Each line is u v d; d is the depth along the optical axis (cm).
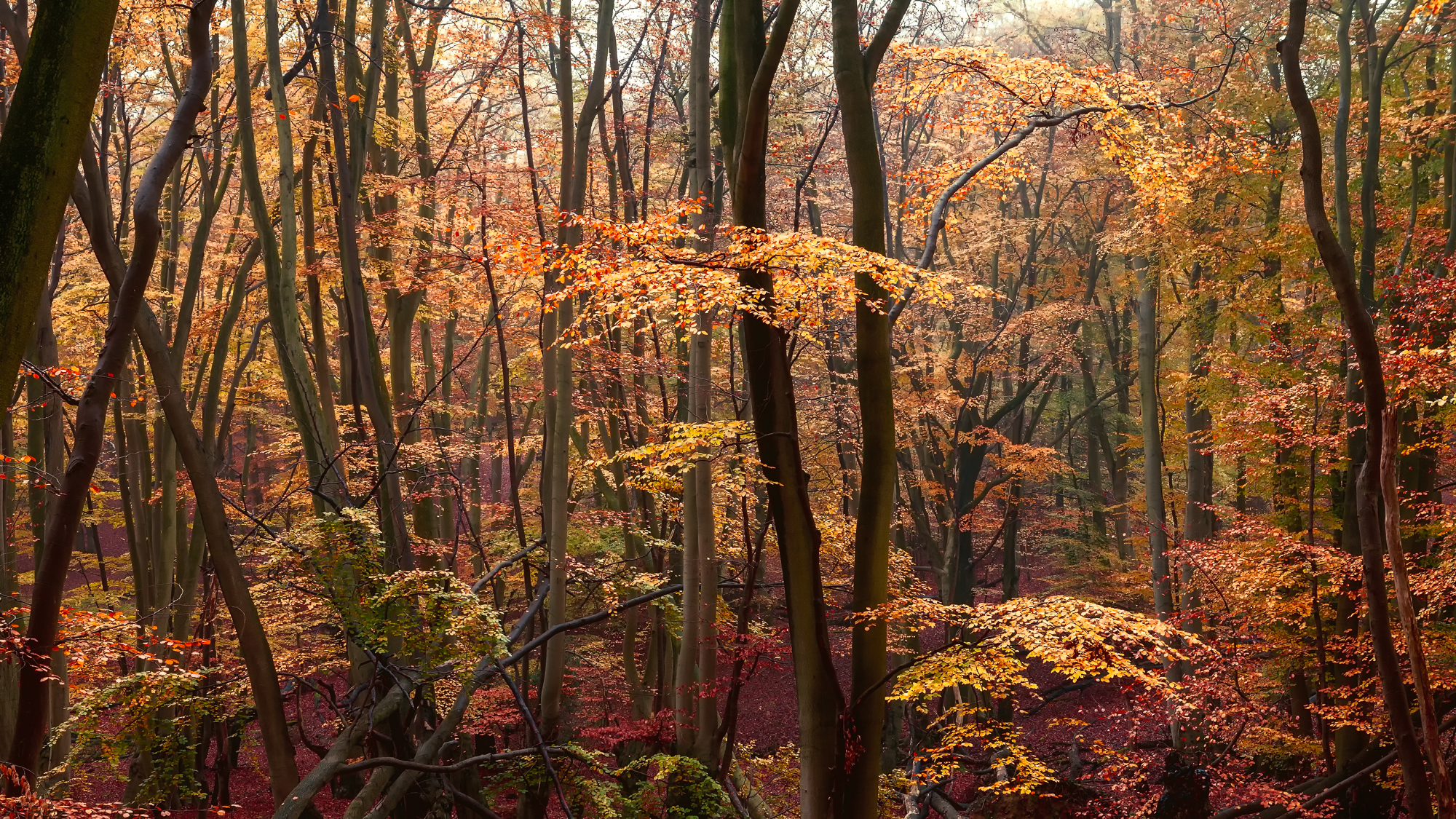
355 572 653
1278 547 827
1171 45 1619
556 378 793
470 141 1121
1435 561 791
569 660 1057
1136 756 805
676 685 755
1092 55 1892
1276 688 1005
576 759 754
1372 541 445
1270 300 1109
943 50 583
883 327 523
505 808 997
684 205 443
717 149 1112
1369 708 802
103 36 257
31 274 246
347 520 678
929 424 1722
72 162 254
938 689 485
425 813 760
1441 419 803
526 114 879
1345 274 414
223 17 941
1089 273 1947
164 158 401
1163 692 508
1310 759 960
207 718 739
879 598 529
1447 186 1056
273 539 689
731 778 807
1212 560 880
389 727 710
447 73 1000
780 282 482
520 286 1144
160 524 1066
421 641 632
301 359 796
